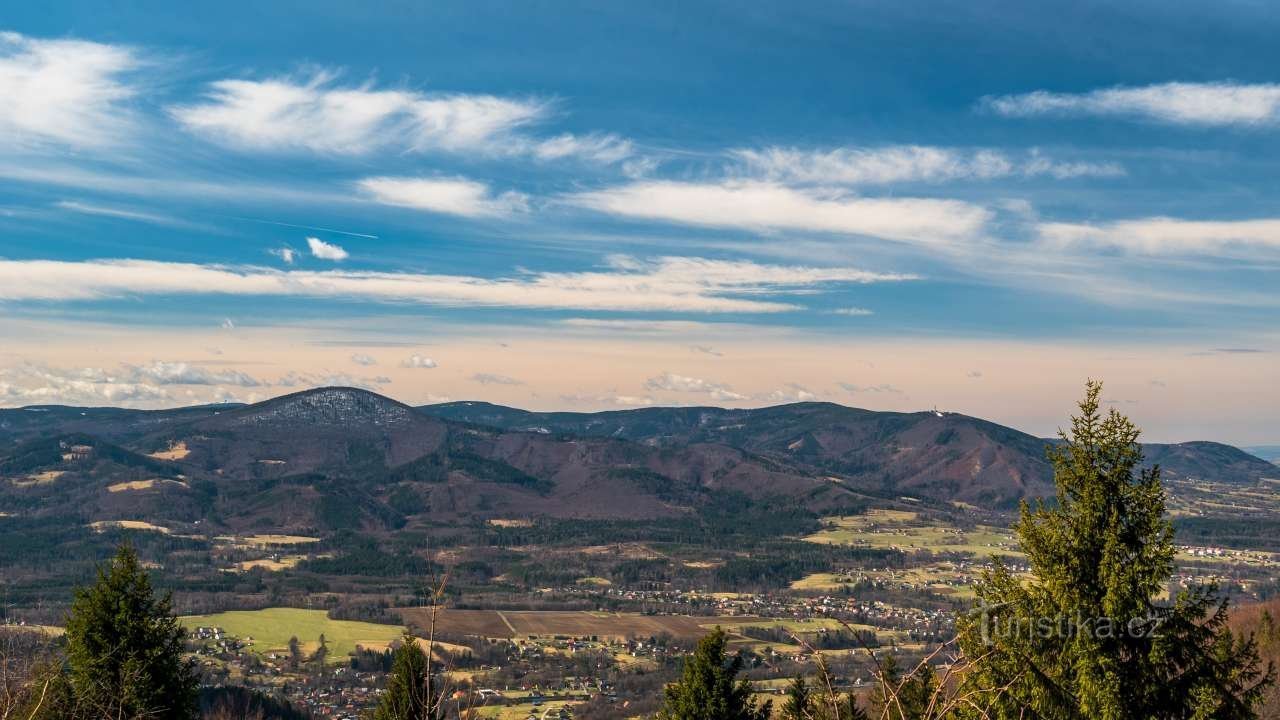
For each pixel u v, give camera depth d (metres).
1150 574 16.95
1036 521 18.42
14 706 16.30
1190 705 16.59
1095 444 17.94
